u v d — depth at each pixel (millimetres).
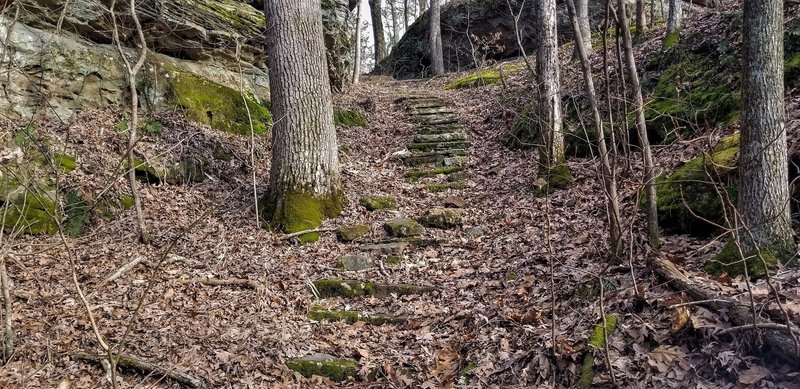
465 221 6941
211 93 8953
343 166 9078
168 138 7602
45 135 6543
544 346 3650
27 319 4266
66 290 4805
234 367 3969
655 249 4359
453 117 11789
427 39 20438
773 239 3789
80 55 7473
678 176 5422
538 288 4742
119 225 6172
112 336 4176
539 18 7516
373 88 15875
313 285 5395
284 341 4367
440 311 4828
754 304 3092
